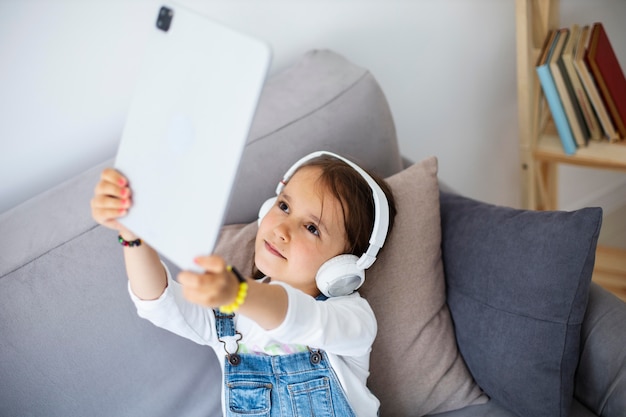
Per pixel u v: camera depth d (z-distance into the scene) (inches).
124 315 42.4
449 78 68.6
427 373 47.8
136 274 36.7
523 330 44.5
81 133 50.1
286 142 47.9
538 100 66.4
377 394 47.6
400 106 66.9
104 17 47.4
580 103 64.0
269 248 41.8
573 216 43.3
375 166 52.3
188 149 30.2
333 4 57.4
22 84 46.1
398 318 47.1
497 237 46.5
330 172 43.1
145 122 32.4
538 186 72.7
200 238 29.0
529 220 45.4
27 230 41.8
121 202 32.7
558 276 43.2
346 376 42.4
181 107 30.7
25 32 44.8
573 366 44.3
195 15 30.8
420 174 49.0
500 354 45.7
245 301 31.2
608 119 64.6
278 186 45.1
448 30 65.6
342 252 42.9
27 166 48.9
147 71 32.7
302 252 41.3
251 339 41.9
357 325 39.6
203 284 28.3
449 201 51.6
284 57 57.5
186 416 45.2
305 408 41.4
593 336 45.5
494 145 77.2
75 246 41.0
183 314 39.6
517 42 60.7
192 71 30.5
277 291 33.7
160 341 43.9
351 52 61.0
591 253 42.7
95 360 41.9
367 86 51.9
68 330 40.8
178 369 44.8
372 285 46.6
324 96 50.3
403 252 47.3
